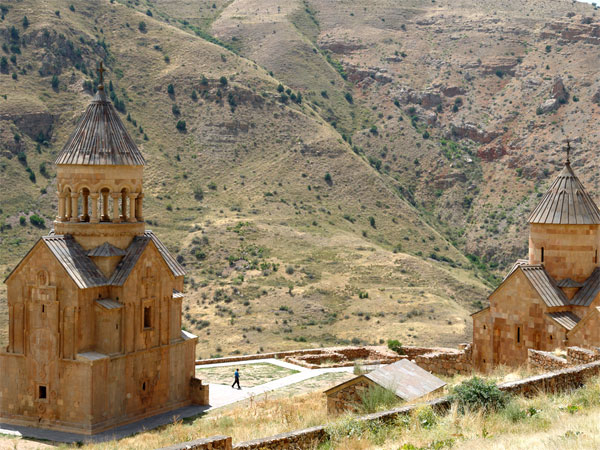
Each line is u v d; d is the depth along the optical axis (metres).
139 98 165.38
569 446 18.47
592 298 39.12
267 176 150.88
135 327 38.62
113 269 38.44
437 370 44.34
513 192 166.88
